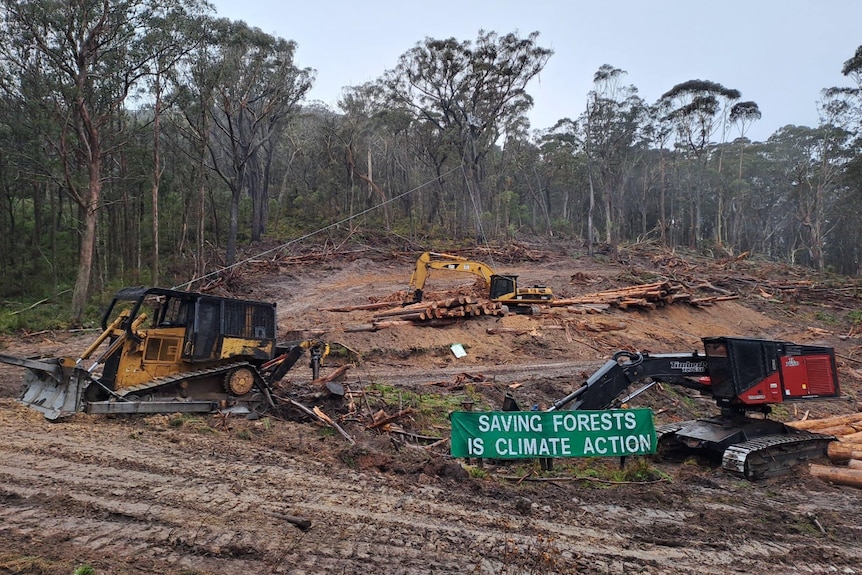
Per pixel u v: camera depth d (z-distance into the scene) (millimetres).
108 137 32156
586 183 74188
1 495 6891
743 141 78000
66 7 27281
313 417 12219
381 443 10883
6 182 40469
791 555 7574
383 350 22531
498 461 10641
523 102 57625
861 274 70688
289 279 38750
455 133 54969
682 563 7043
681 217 81562
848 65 55312
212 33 35469
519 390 18609
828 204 74375
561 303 30328
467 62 53562
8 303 33969
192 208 46281
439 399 16594
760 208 81875
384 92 56438
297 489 8062
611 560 6871
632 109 59938
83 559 5531
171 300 12312
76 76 28250
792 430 12602
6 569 5164
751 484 11102
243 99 43031
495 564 6434
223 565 5750
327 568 5902
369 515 7391
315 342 14586
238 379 12445
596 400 11477
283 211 61344
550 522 7918
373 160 70938
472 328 25516
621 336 27188
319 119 68188
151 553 5820
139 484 7648
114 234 43219
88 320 28938
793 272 51375
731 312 35531
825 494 10805
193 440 9961
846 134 64562
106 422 10695
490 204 68000
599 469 11086
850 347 31578
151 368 11914
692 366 12453
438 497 8391
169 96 35000
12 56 28953
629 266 47250
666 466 12414
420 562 6270
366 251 46969
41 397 11469
